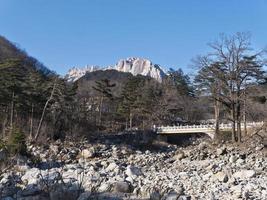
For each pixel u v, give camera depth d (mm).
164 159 42531
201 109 94500
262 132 49906
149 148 68750
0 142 28406
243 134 54750
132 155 47094
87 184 16609
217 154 41750
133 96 91625
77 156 45875
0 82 61531
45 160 34719
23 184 17234
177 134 82188
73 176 18500
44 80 73000
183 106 97312
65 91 70938
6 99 62312
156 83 109500
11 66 61969
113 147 58719
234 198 16656
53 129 66188
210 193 17609
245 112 53938
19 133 33281
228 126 68562
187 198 15953
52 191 14031
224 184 20031
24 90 64938
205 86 50844
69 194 13883
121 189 16781
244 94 49562
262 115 56188
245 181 21094
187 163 36625
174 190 17594
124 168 25000
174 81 103250
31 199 14172
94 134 75438
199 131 77938
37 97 66688
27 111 68062
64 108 71625
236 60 49312
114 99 99625
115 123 94625
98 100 97562
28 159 30234
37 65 131000
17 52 133250
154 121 91250
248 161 35094
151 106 92062
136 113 90188
